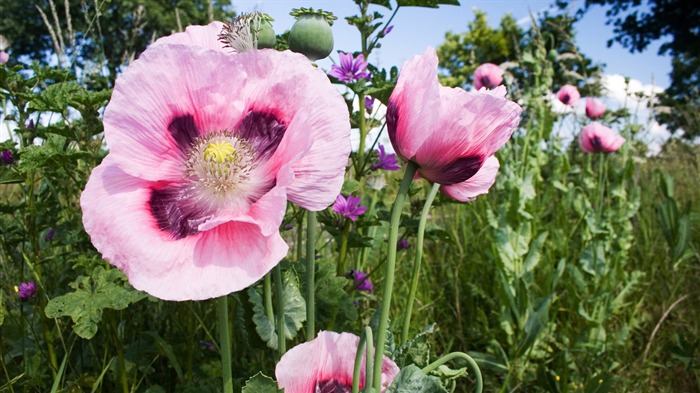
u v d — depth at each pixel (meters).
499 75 0.80
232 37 0.26
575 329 0.63
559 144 0.89
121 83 0.20
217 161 0.21
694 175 1.19
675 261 0.73
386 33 0.43
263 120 0.22
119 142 0.20
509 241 0.60
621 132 0.87
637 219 0.93
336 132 0.20
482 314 0.60
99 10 0.57
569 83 0.97
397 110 0.23
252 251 0.19
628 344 0.62
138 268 0.18
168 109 0.21
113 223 0.19
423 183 0.76
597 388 0.49
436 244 0.77
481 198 0.74
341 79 0.41
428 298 0.62
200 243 0.19
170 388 0.40
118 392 0.37
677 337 0.55
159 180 0.21
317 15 0.28
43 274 0.45
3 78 0.39
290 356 0.24
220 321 0.22
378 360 0.22
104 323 0.37
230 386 0.22
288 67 0.21
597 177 0.87
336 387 0.26
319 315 0.38
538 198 0.82
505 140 0.22
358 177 0.44
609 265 0.66
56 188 0.45
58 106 0.35
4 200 0.54
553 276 0.61
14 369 0.39
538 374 0.53
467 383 0.55
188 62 0.21
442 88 0.23
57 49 0.53
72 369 0.39
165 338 0.42
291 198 0.20
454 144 0.21
